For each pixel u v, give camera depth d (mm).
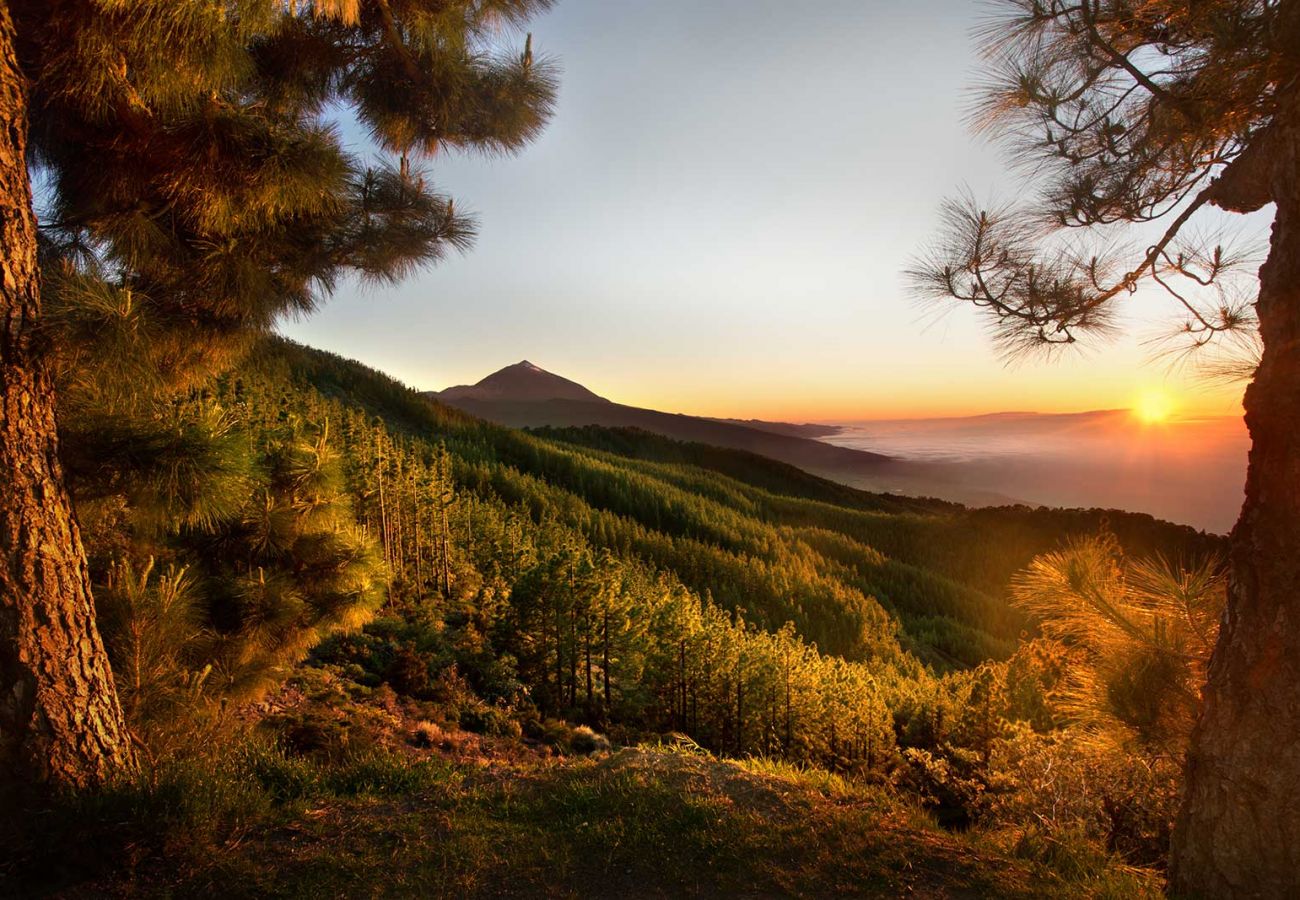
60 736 3457
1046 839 4520
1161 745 4141
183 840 3471
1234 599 3629
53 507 3531
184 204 4559
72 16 3449
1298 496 3326
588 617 28828
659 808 4551
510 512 76188
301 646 6594
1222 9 3201
